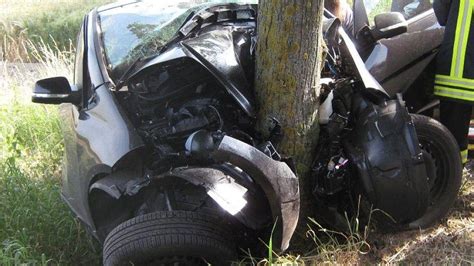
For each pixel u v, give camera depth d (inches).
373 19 163.6
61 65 282.2
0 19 445.4
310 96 128.6
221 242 114.1
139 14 160.1
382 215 130.9
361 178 127.2
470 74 144.5
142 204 127.7
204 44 128.8
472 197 159.2
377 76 145.9
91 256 145.8
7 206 163.2
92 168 129.6
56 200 166.4
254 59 135.0
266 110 129.3
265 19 124.7
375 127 127.3
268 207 116.8
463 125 154.5
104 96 136.9
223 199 107.9
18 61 384.2
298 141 130.6
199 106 127.4
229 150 106.9
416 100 160.7
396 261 130.0
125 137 126.3
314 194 134.6
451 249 133.2
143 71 127.3
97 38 154.9
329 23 142.7
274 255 123.8
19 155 198.8
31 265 134.3
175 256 112.3
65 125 157.2
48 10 474.3
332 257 127.9
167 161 124.6
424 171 126.7
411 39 152.6
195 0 167.3
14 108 239.6
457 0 144.2
